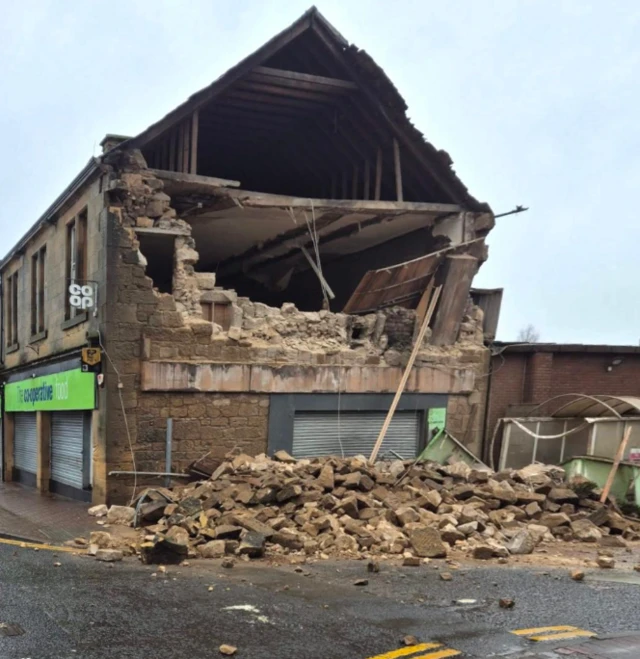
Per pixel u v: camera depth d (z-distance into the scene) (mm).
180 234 11617
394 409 12469
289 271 19844
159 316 11125
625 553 8062
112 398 10766
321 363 12367
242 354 11695
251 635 4730
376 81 12578
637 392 15227
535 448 13266
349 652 4375
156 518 9188
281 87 12531
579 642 4543
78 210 12656
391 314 13289
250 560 7426
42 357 14930
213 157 15453
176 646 4508
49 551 8031
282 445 11961
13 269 19234
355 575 6691
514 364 14422
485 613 5305
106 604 5539
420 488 9773
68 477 13617
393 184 14969
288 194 16531
